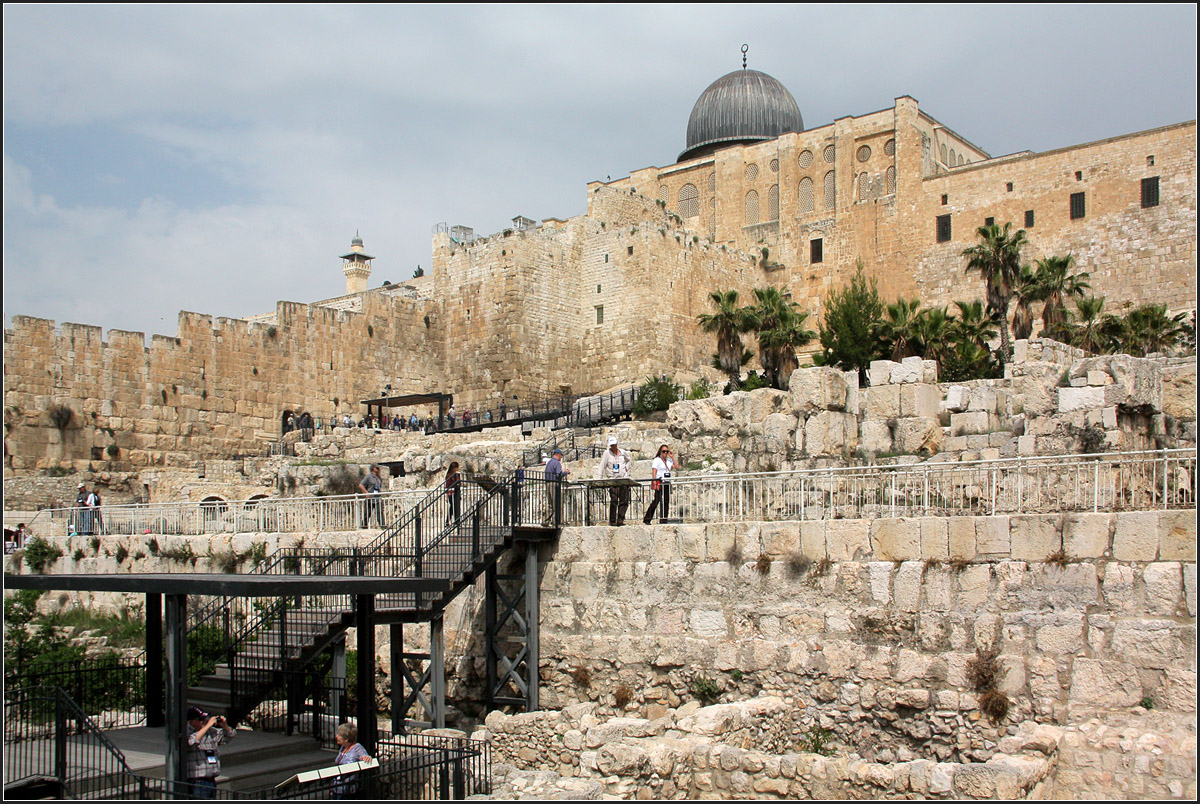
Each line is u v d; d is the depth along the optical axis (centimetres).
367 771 1722
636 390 5494
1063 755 1535
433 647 2205
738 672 2006
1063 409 2542
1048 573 1702
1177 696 1552
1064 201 5853
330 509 3162
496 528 2281
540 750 1877
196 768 1745
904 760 1780
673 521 2359
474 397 6531
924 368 2833
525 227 6806
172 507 3641
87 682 2538
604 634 2202
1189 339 4469
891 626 1841
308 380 6150
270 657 2127
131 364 5412
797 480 2436
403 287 7481
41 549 3888
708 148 7775
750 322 4875
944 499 2170
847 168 6731
